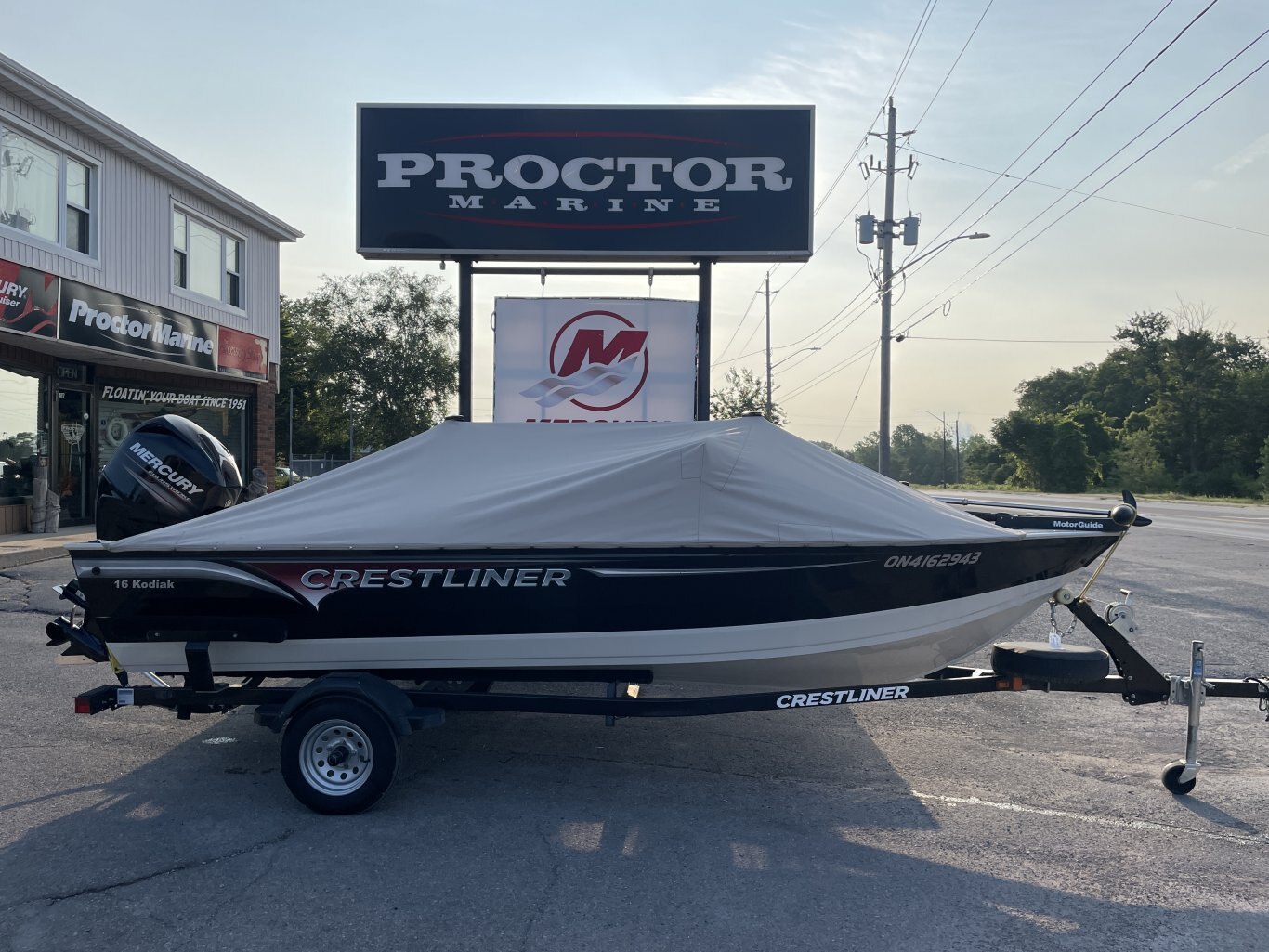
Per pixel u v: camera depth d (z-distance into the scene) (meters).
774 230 10.38
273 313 20.64
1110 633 5.23
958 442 108.38
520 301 10.51
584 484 4.93
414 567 4.84
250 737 5.97
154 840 4.39
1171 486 68.94
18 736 5.93
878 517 4.98
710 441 5.07
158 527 5.68
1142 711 6.81
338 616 4.91
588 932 3.58
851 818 4.76
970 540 4.93
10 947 3.42
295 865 4.14
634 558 4.86
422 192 10.37
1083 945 3.52
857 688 5.07
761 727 6.35
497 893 3.89
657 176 10.39
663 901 3.84
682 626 4.97
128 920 3.63
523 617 4.92
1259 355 81.62
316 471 43.12
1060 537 5.08
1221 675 7.59
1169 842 4.49
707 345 10.59
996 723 6.51
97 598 4.93
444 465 5.37
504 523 4.87
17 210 13.53
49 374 15.69
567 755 5.73
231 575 4.85
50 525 15.20
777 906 3.80
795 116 10.38
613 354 10.54
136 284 15.93
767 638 5.03
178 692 5.06
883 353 31.20
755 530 4.90
